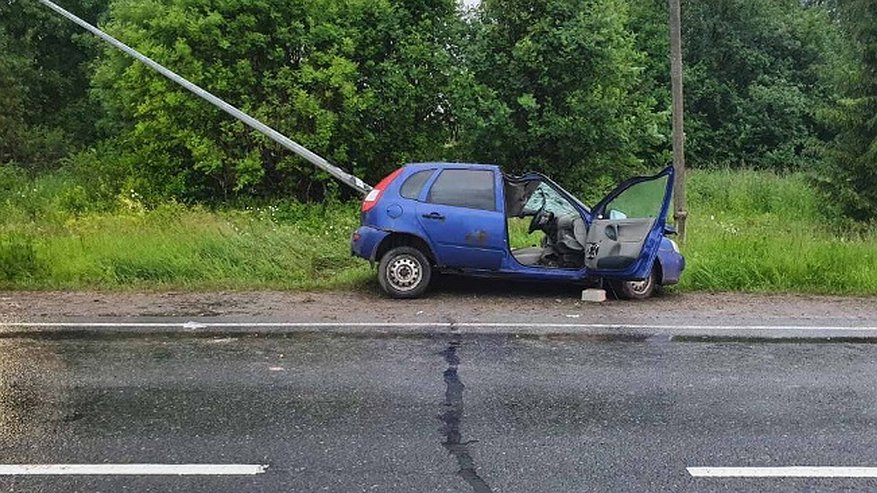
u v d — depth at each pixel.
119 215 15.78
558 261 10.58
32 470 4.62
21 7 29.27
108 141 24.25
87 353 7.30
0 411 5.65
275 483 4.49
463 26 17.70
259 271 11.59
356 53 18.19
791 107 33.03
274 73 18.12
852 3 19.91
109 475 4.57
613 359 7.30
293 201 17.81
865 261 12.13
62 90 30.86
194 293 10.55
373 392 6.21
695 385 6.51
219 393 6.14
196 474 4.60
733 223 18.53
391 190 10.40
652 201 10.29
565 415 5.73
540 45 16.31
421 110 18.30
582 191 17.27
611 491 4.45
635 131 17.73
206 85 17.64
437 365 7.01
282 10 18.22
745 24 34.56
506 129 16.56
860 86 19.89
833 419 5.72
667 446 5.14
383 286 10.28
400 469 4.71
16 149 26.33
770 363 7.25
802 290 11.40
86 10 29.70
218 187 18.95
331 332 8.26
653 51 33.81
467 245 10.19
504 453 4.98
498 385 6.43
